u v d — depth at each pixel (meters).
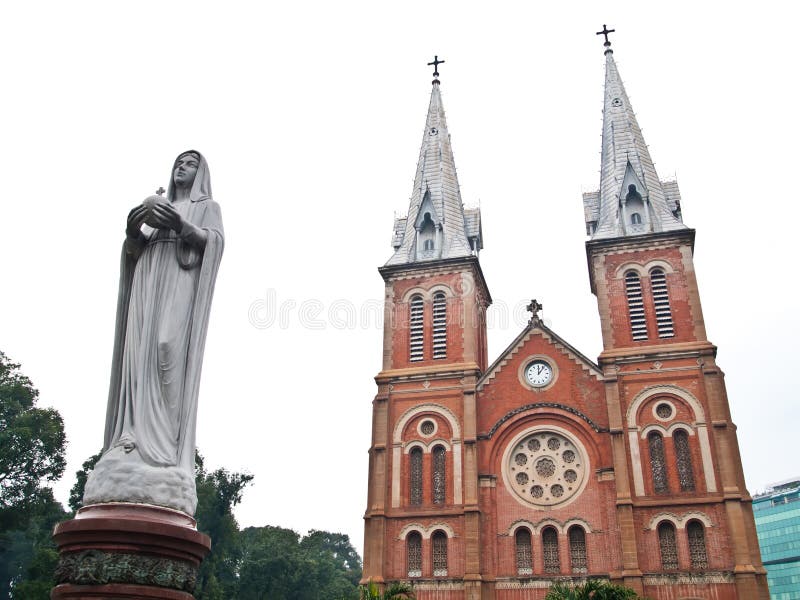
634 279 49.75
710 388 45.09
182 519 8.45
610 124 57.94
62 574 7.78
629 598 30.30
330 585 87.88
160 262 9.49
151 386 8.89
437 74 68.38
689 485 43.44
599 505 44.41
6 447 45.75
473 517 44.97
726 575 40.62
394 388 50.56
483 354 57.03
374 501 47.03
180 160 10.59
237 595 75.75
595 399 47.28
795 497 138.12
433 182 59.81
